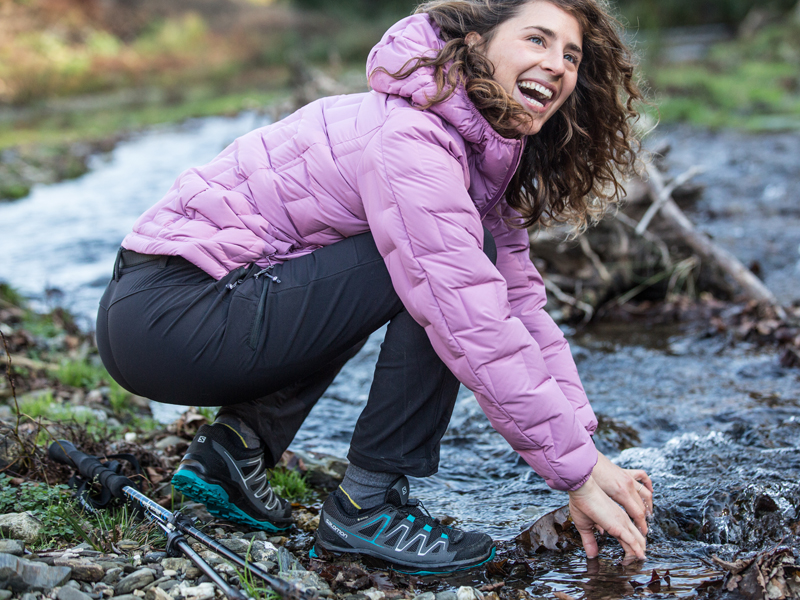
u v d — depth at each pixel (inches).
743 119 480.4
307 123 76.3
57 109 723.4
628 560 76.4
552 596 70.4
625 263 173.8
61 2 1011.3
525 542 80.8
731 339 148.8
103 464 85.8
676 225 167.3
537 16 71.9
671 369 136.3
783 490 86.0
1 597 63.3
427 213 67.6
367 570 75.7
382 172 69.2
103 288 209.8
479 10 72.3
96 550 72.6
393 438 75.2
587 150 86.0
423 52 71.4
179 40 1032.2
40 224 294.4
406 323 73.9
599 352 147.6
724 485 89.4
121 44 1038.4
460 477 101.0
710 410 116.5
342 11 1190.9
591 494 72.3
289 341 73.5
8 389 123.3
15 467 89.0
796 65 669.3
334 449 110.3
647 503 80.7
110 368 79.0
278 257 75.1
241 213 74.5
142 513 80.5
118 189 362.0
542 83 72.9
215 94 805.9
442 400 75.3
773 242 226.5
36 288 209.2
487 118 71.9
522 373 68.0
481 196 78.1
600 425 112.5
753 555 72.6
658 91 532.4
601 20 75.5
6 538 72.4
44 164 418.6
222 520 85.0
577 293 168.4
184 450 104.6
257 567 71.4
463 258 67.5
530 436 69.3
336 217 73.9
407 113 70.4
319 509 91.4
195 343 73.0
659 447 105.1
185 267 74.6
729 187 309.9
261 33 1081.4
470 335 67.3
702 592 68.8
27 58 805.9
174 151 468.1
